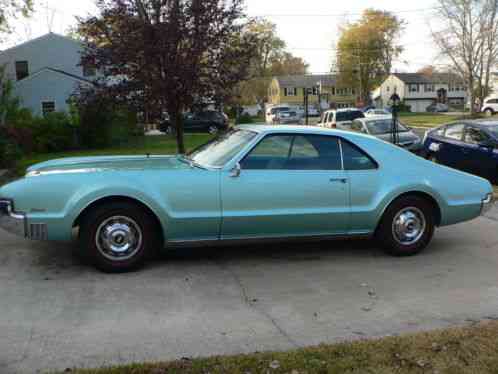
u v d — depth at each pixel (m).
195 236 5.55
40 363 3.51
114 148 25.02
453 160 12.76
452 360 3.45
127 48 11.78
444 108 77.00
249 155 5.66
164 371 3.29
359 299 4.84
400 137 17.66
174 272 5.54
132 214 5.38
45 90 35.50
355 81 81.81
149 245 5.50
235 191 5.54
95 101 12.89
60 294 4.85
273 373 3.28
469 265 5.95
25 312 4.42
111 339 3.91
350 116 24.34
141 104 12.25
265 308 4.59
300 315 4.44
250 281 5.31
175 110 12.50
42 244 6.52
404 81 88.94
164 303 4.67
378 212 6.00
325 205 5.82
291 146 5.82
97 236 5.34
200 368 3.33
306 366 3.36
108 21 12.25
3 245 6.47
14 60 39.16
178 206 5.41
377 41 79.00
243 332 4.07
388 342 3.73
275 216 5.66
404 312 4.53
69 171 5.47
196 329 4.12
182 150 13.05
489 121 12.80
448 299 4.87
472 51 50.41
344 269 5.75
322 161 5.88
